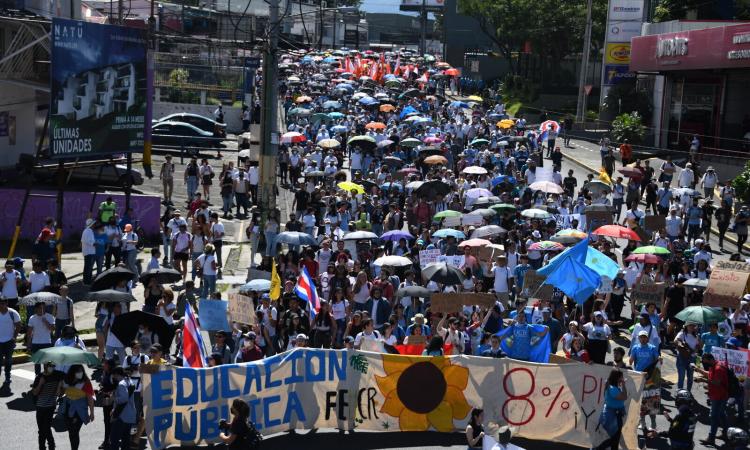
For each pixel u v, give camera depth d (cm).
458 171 3850
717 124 5084
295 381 1611
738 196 3716
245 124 5872
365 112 5381
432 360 1636
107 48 2816
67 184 3519
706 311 1888
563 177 4288
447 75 8019
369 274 2253
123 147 2916
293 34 8562
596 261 2059
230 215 3556
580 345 1866
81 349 1550
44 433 1462
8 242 3005
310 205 2980
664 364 2131
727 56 4538
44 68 3256
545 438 1641
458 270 2073
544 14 7700
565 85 8081
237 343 1844
